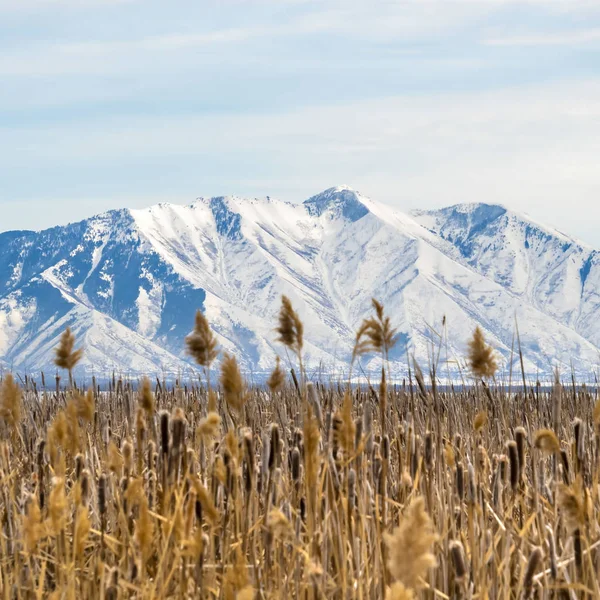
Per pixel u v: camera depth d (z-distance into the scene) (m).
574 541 9.39
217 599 9.01
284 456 13.80
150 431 12.88
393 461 14.05
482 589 9.42
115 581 9.26
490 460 13.85
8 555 11.16
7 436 14.55
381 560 9.61
